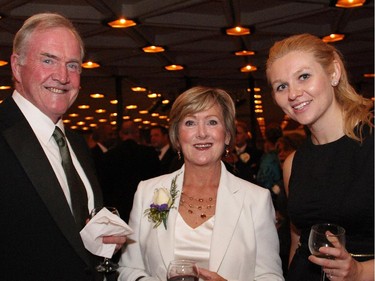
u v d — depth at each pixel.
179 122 2.32
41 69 1.96
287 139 5.09
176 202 2.28
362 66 8.99
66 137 2.30
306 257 2.13
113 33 6.73
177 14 5.86
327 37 6.47
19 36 2.00
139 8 5.23
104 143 7.61
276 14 5.60
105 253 1.94
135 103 10.15
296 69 1.94
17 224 1.77
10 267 1.75
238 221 2.23
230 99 2.32
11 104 1.99
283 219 3.45
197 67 8.88
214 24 5.94
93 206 2.21
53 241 1.82
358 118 1.98
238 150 6.17
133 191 6.04
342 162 2.01
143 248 2.28
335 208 1.97
